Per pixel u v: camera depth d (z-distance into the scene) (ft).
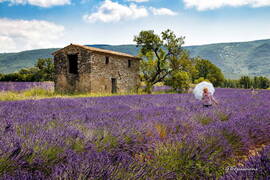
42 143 8.01
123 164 6.77
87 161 6.57
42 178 5.68
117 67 74.18
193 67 85.81
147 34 85.40
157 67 89.97
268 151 7.89
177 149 8.71
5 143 7.50
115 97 38.47
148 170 6.89
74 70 67.92
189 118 15.23
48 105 22.84
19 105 21.68
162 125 13.25
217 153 9.18
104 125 11.82
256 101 32.83
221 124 13.19
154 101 31.81
